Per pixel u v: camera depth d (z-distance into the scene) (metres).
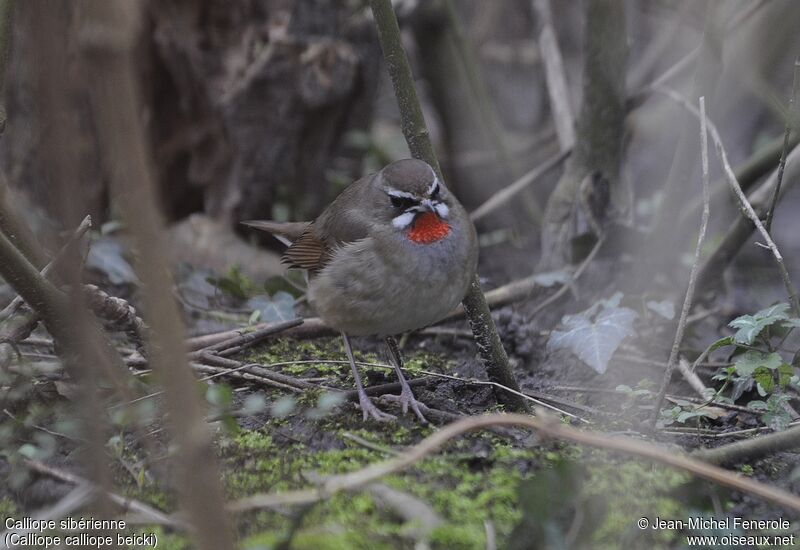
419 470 8.16
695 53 12.99
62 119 4.74
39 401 9.04
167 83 14.65
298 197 15.27
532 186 17.78
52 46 4.79
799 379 9.32
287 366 10.85
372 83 15.63
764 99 13.66
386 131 20.84
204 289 12.96
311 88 14.41
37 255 9.15
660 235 12.44
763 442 8.30
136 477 8.05
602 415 9.65
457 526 7.36
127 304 9.17
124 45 4.11
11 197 10.25
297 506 7.55
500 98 20.81
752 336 9.27
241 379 10.07
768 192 11.79
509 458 8.38
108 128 4.27
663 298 12.75
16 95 13.22
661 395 9.02
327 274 9.89
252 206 14.93
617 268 12.62
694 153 12.01
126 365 9.39
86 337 5.19
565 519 7.41
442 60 17.75
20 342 9.42
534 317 12.48
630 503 7.82
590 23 12.56
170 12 14.05
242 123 14.49
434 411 9.38
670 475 8.15
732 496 8.12
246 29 14.25
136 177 4.39
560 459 7.95
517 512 7.58
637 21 19.66
